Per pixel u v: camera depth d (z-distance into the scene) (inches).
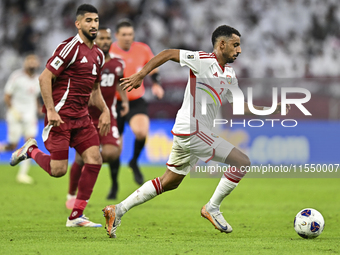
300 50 2400.3
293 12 2453.2
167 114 1918.1
